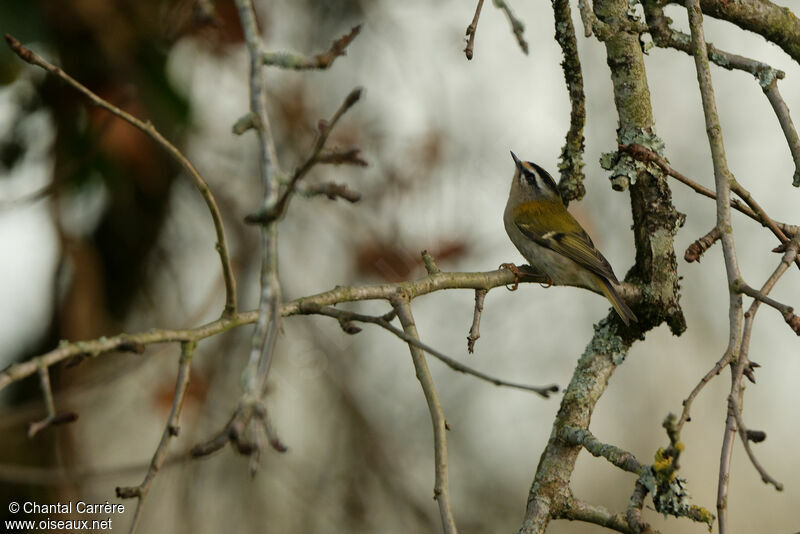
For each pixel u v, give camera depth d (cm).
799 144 711
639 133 746
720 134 636
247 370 391
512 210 1087
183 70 1084
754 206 650
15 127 1040
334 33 1291
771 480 470
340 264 1298
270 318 413
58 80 974
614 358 745
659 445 1466
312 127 1145
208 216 1237
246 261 1209
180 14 962
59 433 1118
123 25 954
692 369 1489
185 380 543
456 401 1382
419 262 1079
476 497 1365
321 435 1334
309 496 1286
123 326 1234
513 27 571
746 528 1541
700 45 653
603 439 1488
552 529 1479
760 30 816
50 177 1038
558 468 673
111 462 1229
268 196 434
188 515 1209
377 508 1287
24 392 1147
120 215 1177
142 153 999
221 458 1252
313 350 1289
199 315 1090
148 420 1234
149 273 1240
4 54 918
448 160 1184
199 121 1068
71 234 1092
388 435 1336
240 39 1013
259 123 450
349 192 431
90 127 980
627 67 744
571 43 775
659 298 747
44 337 1152
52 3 920
